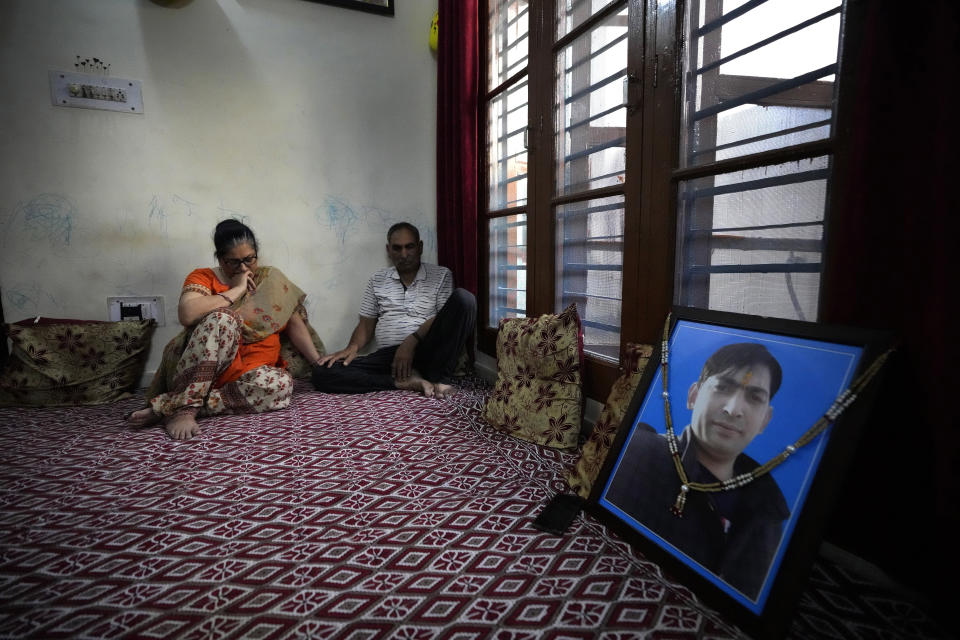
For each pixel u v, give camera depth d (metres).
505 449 1.61
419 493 1.29
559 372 1.65
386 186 2.80
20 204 2.16
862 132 0.83
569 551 1.03
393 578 0.94
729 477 0.90
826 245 0.99
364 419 1.91
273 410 2.03
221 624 0.81
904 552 0.85
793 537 0.77
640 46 1.46
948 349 0.73
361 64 2.69
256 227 2.55
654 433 1.09
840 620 0.82
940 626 0.79
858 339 0.81
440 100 2.73
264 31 2.48
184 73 2.35
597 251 1.79
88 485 1.33
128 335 2.24
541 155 2.01
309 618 0.83
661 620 0.82
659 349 1.19
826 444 0.78
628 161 1.53
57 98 2.16
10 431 1.76
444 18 2.63
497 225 2.55
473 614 0.84
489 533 1.10
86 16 2.18
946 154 0.72
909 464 0.83
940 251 0.73
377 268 2.83
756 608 0.77
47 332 2.12
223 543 1.05
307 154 2.62
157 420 1.82
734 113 1.24
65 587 0.91
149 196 2.34
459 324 2.29
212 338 1.83
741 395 0.95
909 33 0.78
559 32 1.91
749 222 1.21
